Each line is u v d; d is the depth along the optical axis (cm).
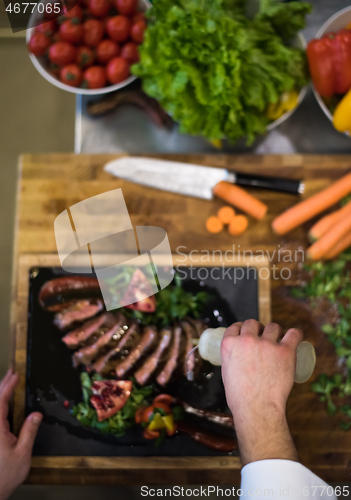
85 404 89
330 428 90
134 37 88
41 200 95
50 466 88
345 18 84
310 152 96
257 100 80
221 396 90
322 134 96
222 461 88
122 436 89
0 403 87
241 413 56
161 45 76
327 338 92
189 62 77
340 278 94
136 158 94
